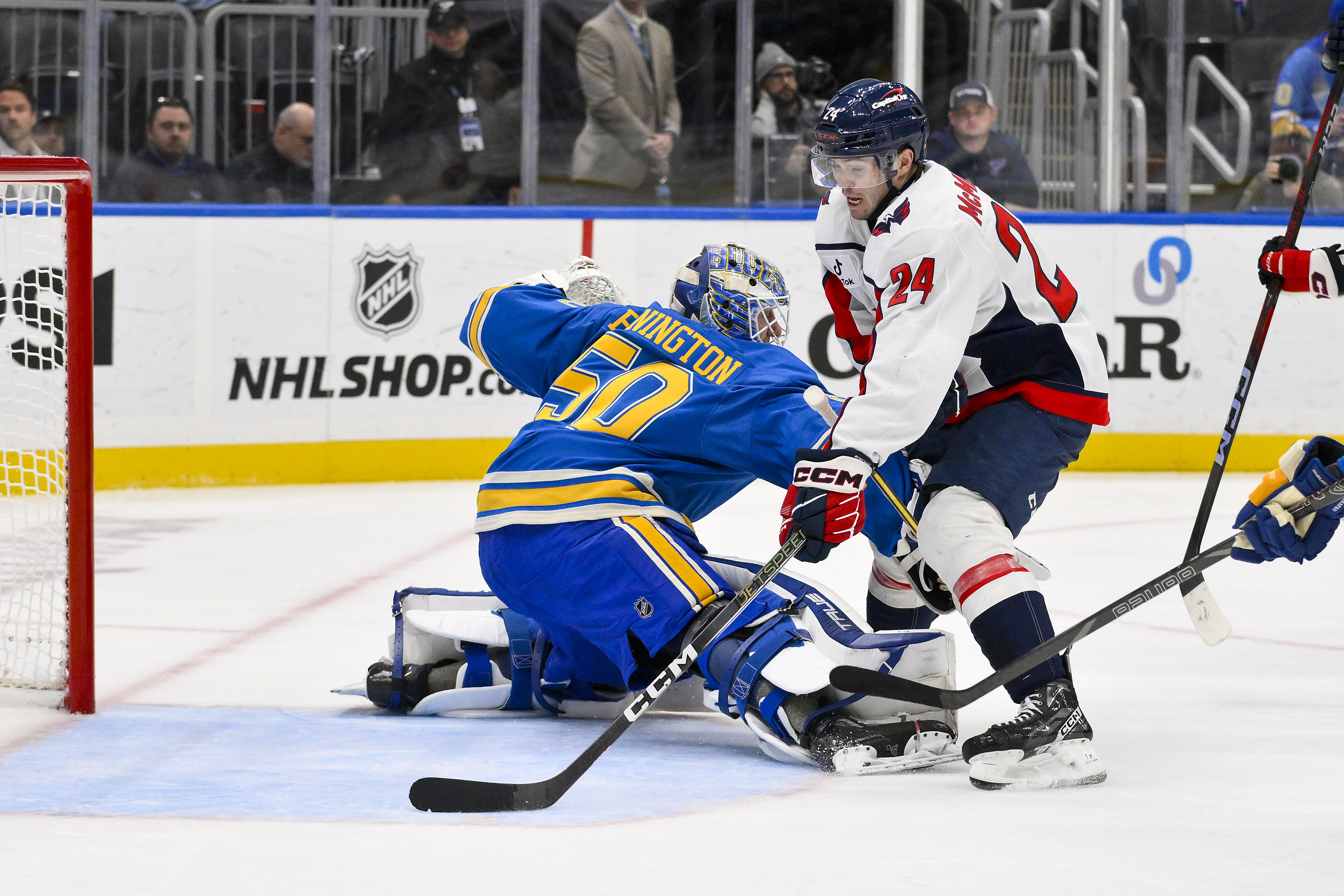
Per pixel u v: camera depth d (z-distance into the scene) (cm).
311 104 2323
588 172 2445
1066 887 577
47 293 1867
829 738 768
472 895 563
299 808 699
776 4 2472
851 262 829
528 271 2347
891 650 781
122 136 2262
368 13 2334
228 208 2206
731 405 834
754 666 779
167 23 2259
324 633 1214
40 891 570
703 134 2484
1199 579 760
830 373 2434
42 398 1850
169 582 1457
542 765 792
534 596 849
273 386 2244
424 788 691
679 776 764
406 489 2220
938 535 780
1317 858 617
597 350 890
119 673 1057
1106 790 737
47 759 804
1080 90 2522
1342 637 1187
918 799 716
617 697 925
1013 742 739
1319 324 2430
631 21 2422
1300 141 2542
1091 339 813
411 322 2303
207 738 859
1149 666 1076
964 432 802
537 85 2405
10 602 972
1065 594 1370
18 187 1271
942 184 771
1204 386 2436
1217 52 2525
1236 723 900
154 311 2173
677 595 805
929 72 2508
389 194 2381
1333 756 815
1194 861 612
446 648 962
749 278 880
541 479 845
